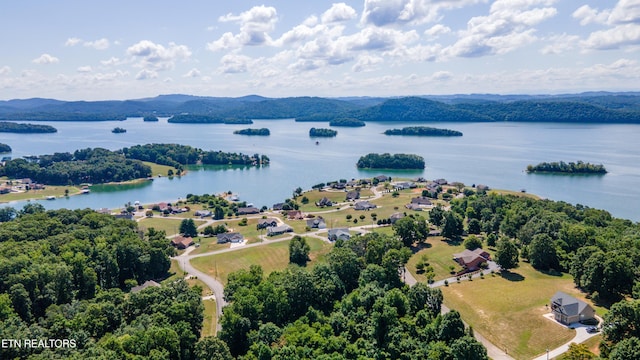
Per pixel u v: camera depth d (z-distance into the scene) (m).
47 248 136.38
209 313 120.31
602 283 114.56
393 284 129.50
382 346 94.50
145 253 151.88
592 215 195.00
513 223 186.75
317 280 122.06
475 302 120.00
